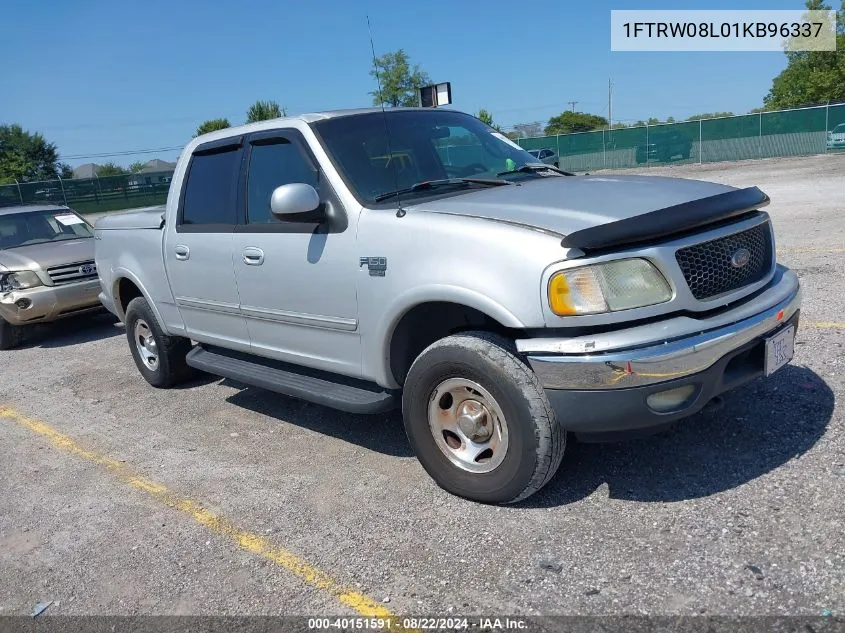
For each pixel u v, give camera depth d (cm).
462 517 353
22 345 914
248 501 402
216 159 500
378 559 328
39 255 880
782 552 293
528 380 325
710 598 272
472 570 310
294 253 423
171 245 536
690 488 351
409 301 358
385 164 419
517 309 318
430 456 374
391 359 388
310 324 426
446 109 502
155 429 538
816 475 346
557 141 3662
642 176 427
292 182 432
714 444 391
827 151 3000
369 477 412
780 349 347
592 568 299
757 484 346
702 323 313
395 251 364
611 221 320
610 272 307
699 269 323
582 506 348
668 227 308
